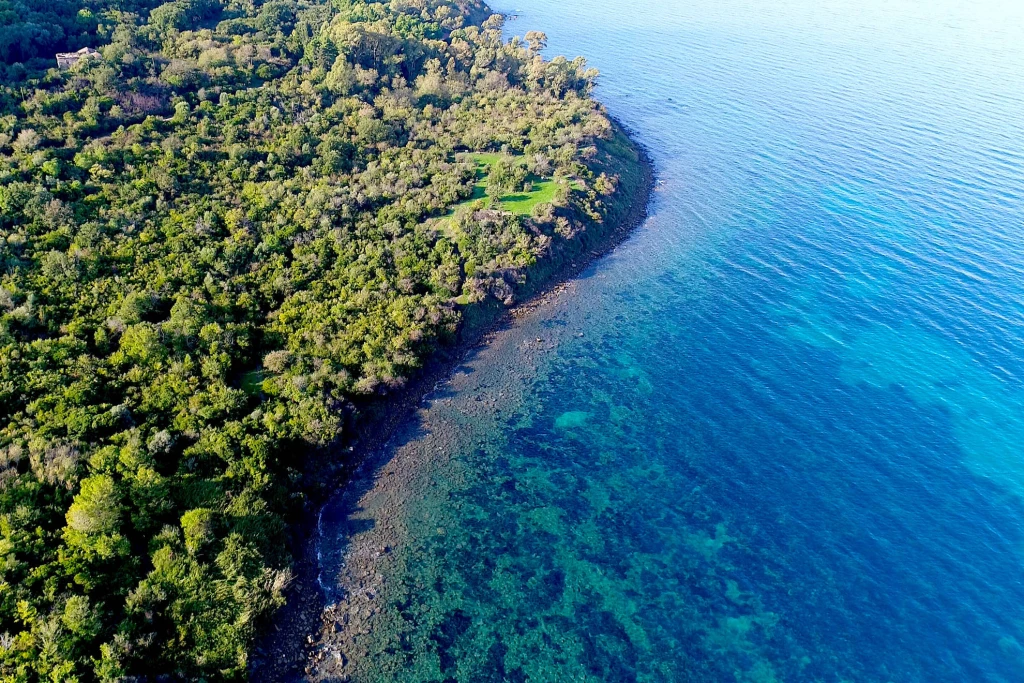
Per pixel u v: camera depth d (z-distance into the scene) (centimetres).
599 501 6075
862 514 5881
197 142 9388
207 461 5488
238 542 4888
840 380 7406
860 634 4984
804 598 5247
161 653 4238
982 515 5828
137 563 4638
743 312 8662
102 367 6019
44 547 4503
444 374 7450
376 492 6016
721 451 6575
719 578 5412
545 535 5741
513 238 9069
